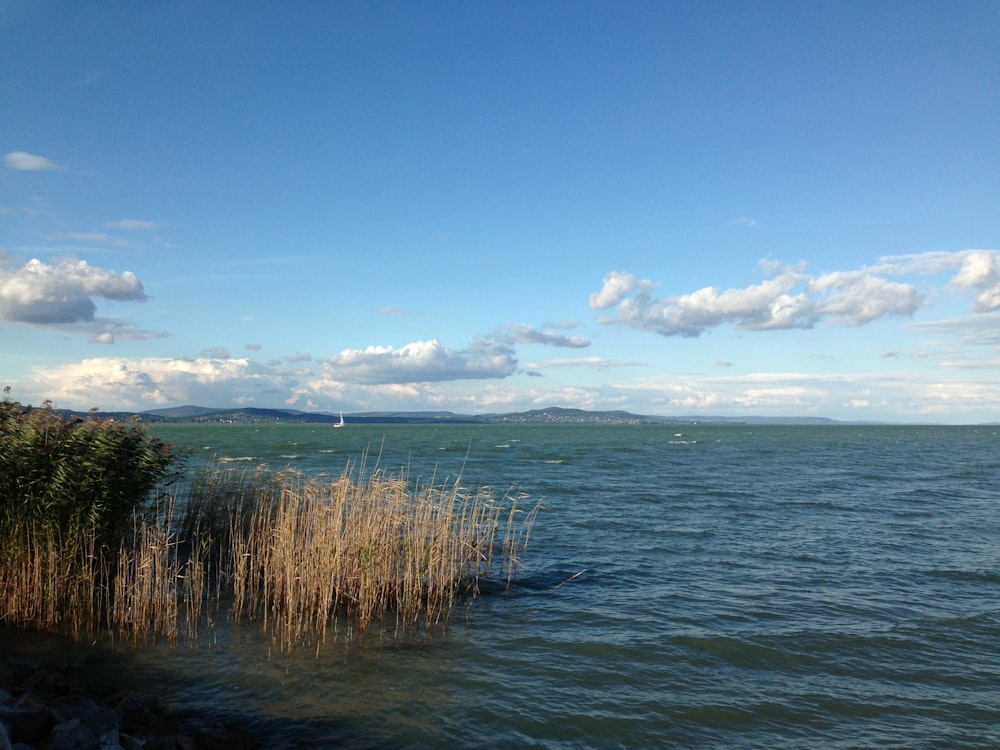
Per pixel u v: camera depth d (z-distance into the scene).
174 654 10.66
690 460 64.88
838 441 133.50
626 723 8.89
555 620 13.18
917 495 35.97
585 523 24.69
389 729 8.54
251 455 55.94
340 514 13.72
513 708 9.24
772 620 13.33
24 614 11.38
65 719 7.52
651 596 15.03
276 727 8.47
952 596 15.27
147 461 12.83
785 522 25.73
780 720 9.08
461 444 97.38
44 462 11.52
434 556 14.25
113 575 12.44
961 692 10.05
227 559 15.75
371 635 12.00
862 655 11.50
